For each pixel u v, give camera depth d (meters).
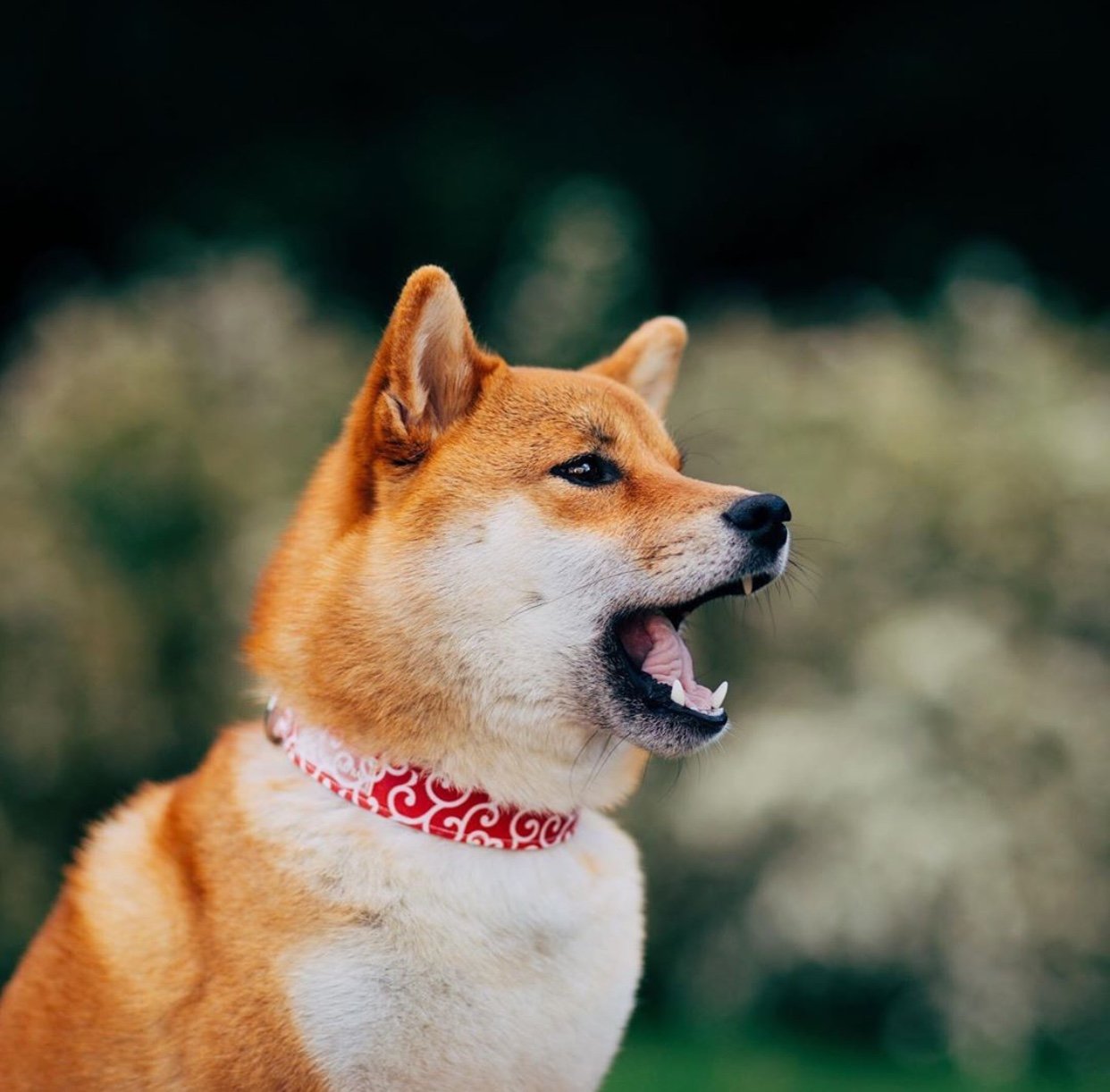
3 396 10.90
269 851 3.67
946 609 9.11
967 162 17.36
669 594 3.92
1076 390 10.07
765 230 17.70
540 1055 3.69
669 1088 8.29
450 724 3.77
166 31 17.17
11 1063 3.85
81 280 15.95
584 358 10.73
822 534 9.18
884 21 17.86
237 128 17.64
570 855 3.94
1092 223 16.94
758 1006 9.36
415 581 3.78
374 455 3.91
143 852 3.94
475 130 17.33
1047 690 8.95
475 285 16.91
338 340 10.78
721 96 17.89
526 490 3.92
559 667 3.86
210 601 9.28
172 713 9.22
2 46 16.92
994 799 8.84
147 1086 3.62
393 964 3.58
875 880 8.62
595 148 17.12
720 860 9.10
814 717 8.98
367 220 17.11
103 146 17.39
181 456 9.41
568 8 18.17
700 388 9.96
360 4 17.81
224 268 10.83
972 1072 8.87
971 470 9.30
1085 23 17.09
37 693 8.90
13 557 8.98
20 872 8.88
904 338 10.60
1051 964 8.95
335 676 3.79
